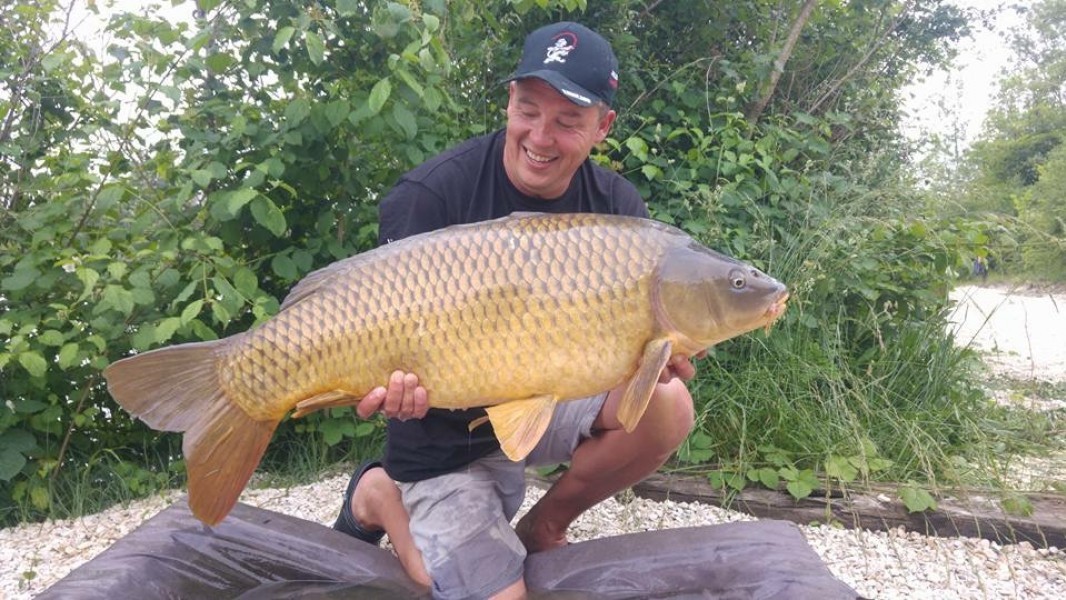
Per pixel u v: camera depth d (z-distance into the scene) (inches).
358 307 37.1
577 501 53.5
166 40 67.7
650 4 96.9
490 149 48.5
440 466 48.1
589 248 36.9
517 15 87.0
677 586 44.9
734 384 71.7
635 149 77.2
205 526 50.0
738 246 76.2
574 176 49.2
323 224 71.1
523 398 37.4
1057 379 113.3
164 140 73.1
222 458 38.3
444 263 36.9
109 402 71.2
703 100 88.7
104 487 68.7
